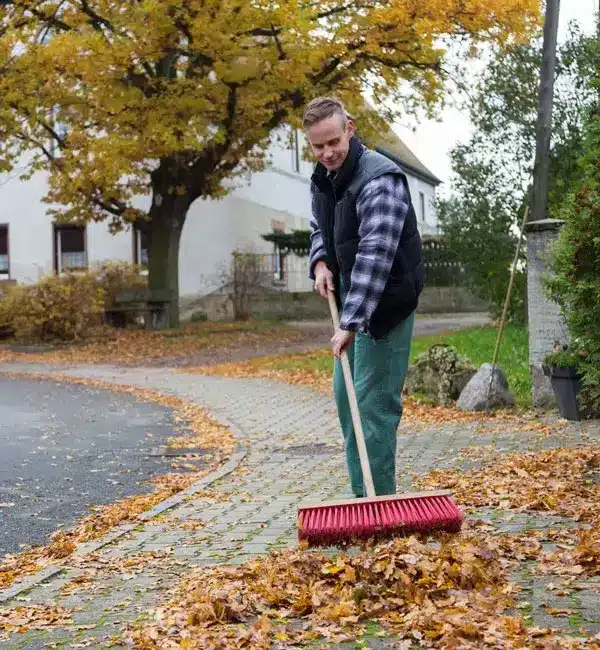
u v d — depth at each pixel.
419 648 3.28
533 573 4.28
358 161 4.71
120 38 22.84
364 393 4.84
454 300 39.59
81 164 26.02
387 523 3.85
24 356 24.52
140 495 7.70
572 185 7.68
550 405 11.64
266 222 36.59
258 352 23.50
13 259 34.75
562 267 7.51
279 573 4.32
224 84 23.73
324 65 24.31
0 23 24.95
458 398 12.27
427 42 21.45
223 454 9.63
